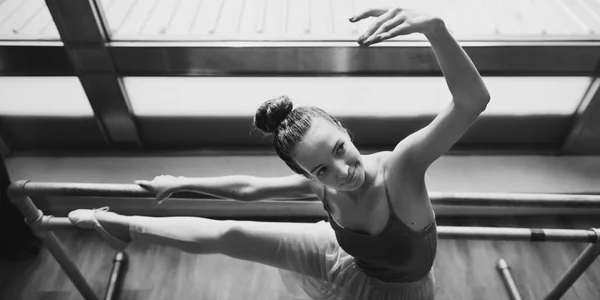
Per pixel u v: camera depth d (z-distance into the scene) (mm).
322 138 741
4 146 1730
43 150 1757
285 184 945
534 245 1722
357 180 775
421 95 1582
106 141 1729
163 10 1592
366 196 825
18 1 1618
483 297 1591
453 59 702
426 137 773
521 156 1734
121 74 1475
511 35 1421
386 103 1609
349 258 1021
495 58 1422
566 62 1430
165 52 1419
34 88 1574
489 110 1633
